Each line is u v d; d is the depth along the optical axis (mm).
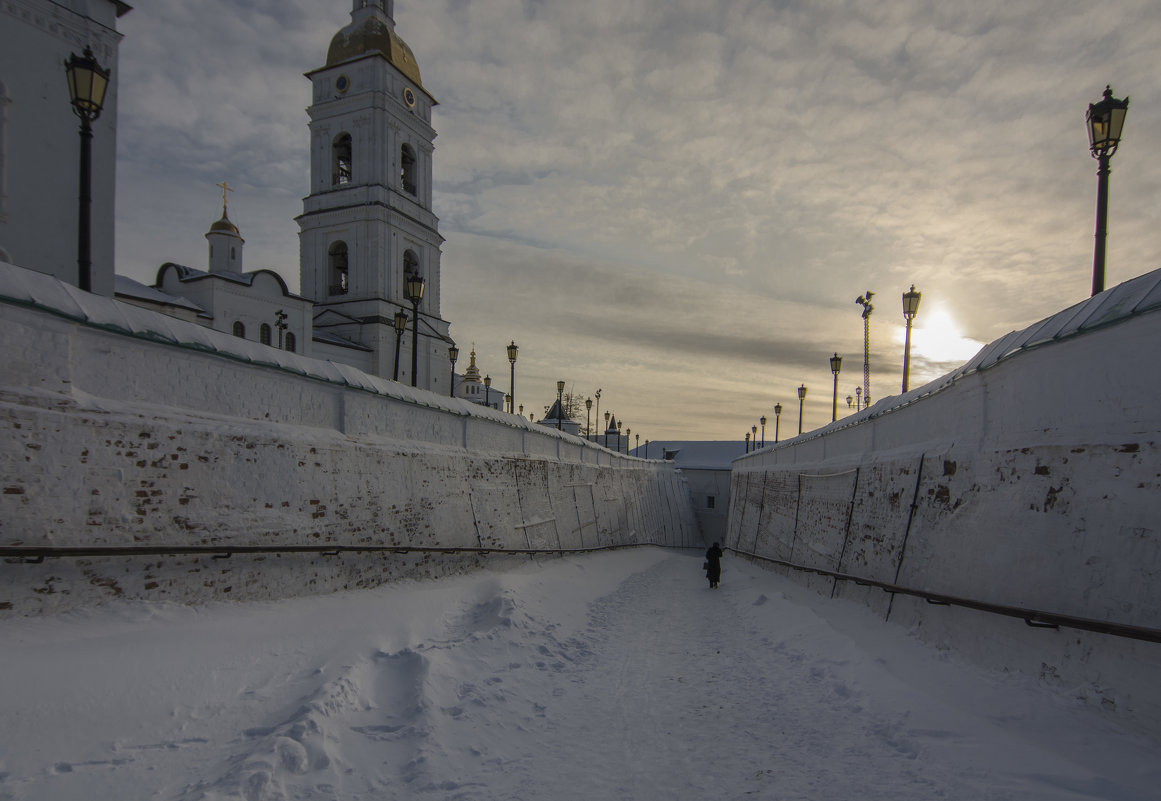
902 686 6512
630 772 5309
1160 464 5117
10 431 6219
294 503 9617
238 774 4426
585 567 19672
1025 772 4332
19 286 6449
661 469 45312
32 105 14016
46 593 6250
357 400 11688
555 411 61500
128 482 7254
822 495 16422
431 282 46906
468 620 10086
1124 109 7754
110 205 15445
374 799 4648
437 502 13695
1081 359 6113
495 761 5461
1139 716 4754
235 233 37375
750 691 7680
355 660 6836
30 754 4324
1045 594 6207
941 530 8734
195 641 6426
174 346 8070
